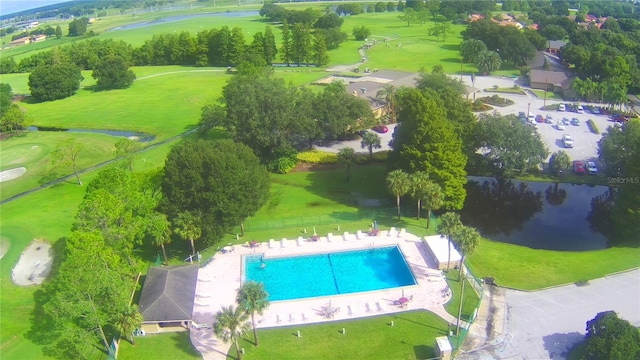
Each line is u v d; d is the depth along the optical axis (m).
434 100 110.75
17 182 124.62
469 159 117.56
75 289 59.88
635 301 73.88
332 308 74.06
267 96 122.38
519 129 115.50
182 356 65.75
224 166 86.25
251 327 70.50
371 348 66.25
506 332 68.38
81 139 154.25
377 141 126.56
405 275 82.44
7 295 79.56
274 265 86.00
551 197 113.00
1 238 97.19
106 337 69.38
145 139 155.88
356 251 88.56
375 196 110.81
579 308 72.75
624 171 111.06
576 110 163.50
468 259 86.00
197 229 83.06
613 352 57.56
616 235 96.81
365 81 181.00
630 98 180.75
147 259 88.62
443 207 102.44
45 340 69.25
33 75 199.50
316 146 140.12
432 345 66.25
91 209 73.56
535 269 82.88
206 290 79.00
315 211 104.38
